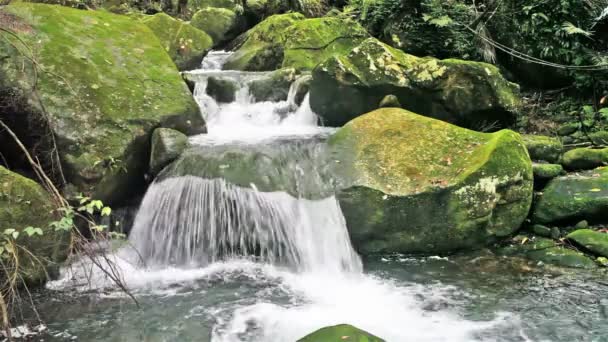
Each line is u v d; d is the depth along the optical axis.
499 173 5.36
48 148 5.32
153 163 5.77
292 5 12.85
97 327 4.07
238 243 5.37
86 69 6.04
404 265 5.15
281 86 7.82
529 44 8.20
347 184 5.41
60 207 4.13
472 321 4.09
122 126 5.77
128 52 6.73
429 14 8.89
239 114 7.47
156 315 4.26
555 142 6.63
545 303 4.31
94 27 6.78
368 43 7.03
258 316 4.23
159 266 5.30
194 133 6.57
